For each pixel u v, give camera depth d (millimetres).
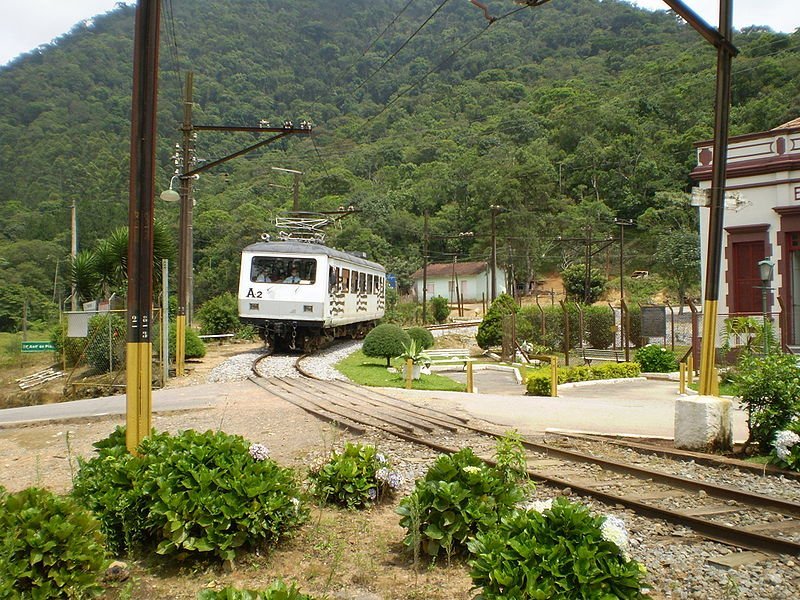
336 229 66938
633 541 6070
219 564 5469
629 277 69500
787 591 4996
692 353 20531
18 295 49656
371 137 87500
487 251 73188
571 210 75125
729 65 10469
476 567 4391
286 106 88062
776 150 18547
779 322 17250
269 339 25594
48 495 5000
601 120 81312
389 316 46406
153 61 6699
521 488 6066
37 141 72375
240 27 111750
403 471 8711
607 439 10797
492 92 96000
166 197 20359
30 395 18344
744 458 9359
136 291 6637
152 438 6574
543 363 26688
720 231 10508
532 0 9828
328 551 5812
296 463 9039
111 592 4980
